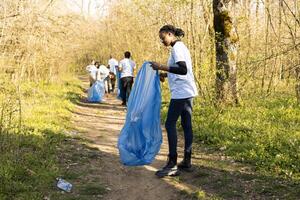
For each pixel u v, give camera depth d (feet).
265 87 35.22
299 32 28.78
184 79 16.24
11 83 27.53
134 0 38.96
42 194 14.28
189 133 16.89
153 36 49.44
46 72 53.42
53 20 43.65
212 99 30.27
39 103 34.65
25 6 34.91
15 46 33.30
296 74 28.37
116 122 30.55
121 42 72.54
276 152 18.33
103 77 48.29
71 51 66.18
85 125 28.32
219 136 22.06
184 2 32.55
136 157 17.15
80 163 17.94
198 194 14.44
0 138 17.99
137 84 17.53
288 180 15.43
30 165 16.49
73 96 45.19
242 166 17.57
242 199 14.11
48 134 22.22
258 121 24.77
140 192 15.16
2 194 13.67
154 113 17.24
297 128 22.63
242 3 36.11
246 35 34.14
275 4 33.12
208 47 31.96
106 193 14.93
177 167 16.87
